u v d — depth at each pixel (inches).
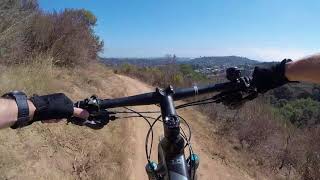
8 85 87.8
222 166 124.0
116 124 117.3
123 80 220.1
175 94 23.9
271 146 148.6
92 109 22.3
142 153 105.0
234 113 171.5
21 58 130.0
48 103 17.9
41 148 76.0
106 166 86.6
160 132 125.9
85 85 151.1
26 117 16.8
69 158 80.2
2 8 119.0
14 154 68.6
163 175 23.4
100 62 260.7
